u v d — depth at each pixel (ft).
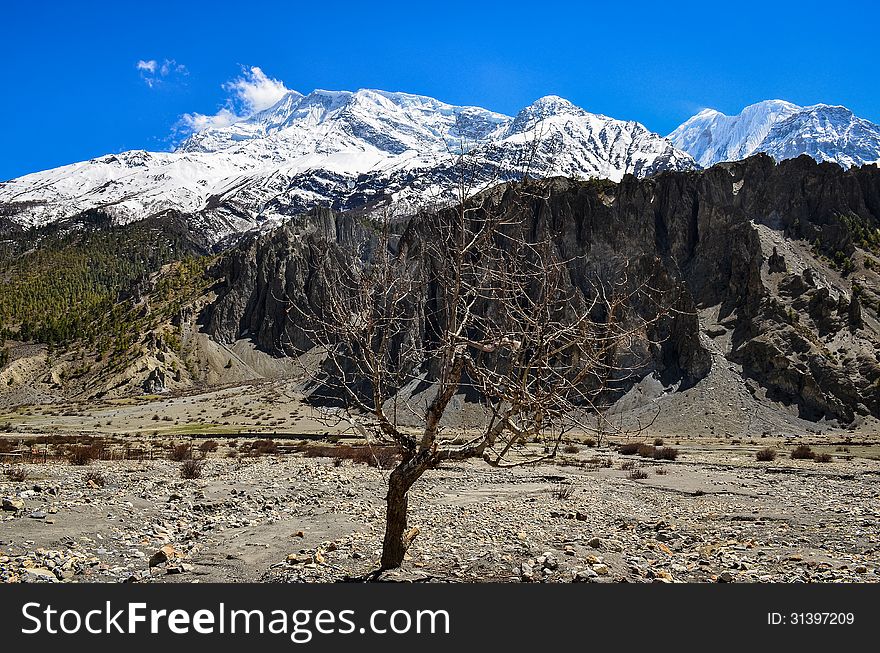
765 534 58.85
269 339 555.69
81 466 108.58
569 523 65.31
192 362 525.34
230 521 61.05
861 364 294.66
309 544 51.60
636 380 313.94
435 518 66.95
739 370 312.50
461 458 38.55
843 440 245.04
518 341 36.63
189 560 45.75
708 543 54.44
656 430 281.74
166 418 368.89
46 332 596.29
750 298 344.08
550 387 36.22
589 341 35.99
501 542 53.01
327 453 162.61
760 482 110.01
